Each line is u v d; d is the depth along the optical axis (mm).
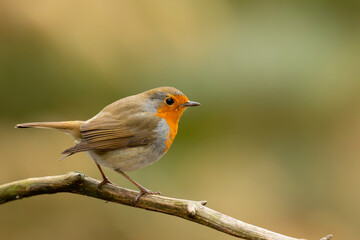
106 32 11852
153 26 12039
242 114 11680
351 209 12297
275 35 11500
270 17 11805
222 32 11969
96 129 7938
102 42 11805
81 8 11781
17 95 11734
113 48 11812
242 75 11297
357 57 11539
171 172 11617
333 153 12203
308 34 11562
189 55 11805
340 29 11734
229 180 11820
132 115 8266
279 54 11312
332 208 12281
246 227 6527
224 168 11867
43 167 11703
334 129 12117
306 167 12203
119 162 8133
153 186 11344
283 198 12109
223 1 12328
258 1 12117
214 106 11508
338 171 12297
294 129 11984
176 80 11492
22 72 11703
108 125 8039
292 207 12156
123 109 8375
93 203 11992
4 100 11695
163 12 12148
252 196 11812
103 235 11805
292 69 11242
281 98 11422
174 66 11656
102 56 11773
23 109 11805
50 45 11703
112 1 11938
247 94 11344
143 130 8219
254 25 11758
